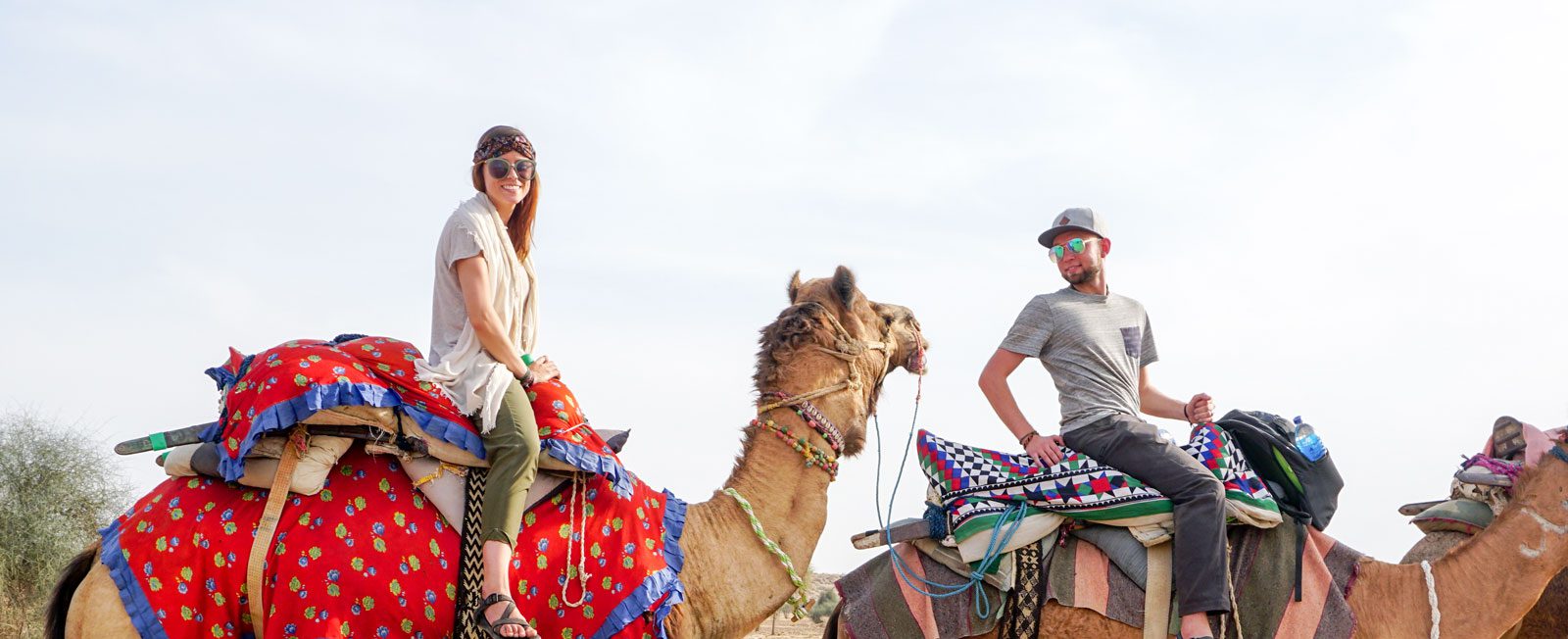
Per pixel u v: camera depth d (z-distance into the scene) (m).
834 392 6.23
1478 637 6.27
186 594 4.89
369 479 5.22
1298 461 6.35
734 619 5.84
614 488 5.51
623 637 5.37
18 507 21.25
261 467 5.05
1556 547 6.34
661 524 5.71
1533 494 6.41
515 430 5.31
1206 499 6.03
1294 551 6.21
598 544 5.45
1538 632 7.41
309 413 4.98
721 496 6.03
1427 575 6.30
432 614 5.12
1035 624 6.13
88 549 5.17
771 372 6.21
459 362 5.49
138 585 4.86
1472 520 7.50
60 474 21.80
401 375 5.31
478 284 5.53
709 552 5.81
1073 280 6.73
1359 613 6.23
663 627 5.52
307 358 5.15
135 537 4.97
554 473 5.54
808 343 6.23
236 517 5.02
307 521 5.04
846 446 6.27
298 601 4.93
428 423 5.23
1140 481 6.21
